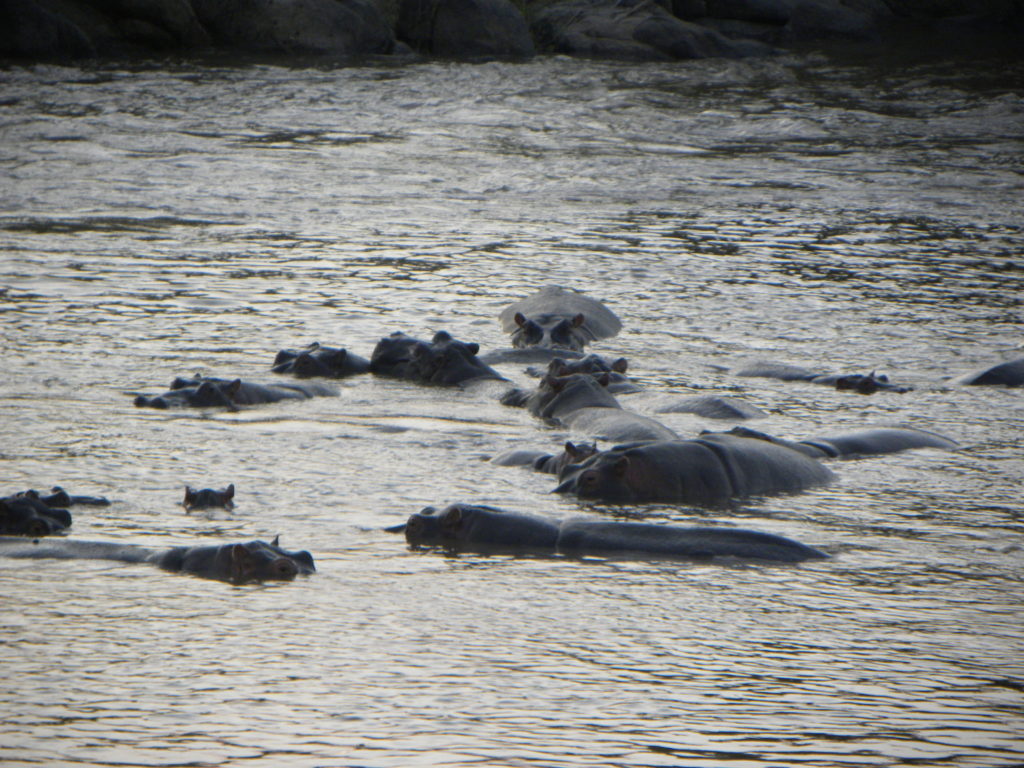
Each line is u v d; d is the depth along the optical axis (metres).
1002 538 29.91
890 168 95.31
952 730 19.83
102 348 47.19
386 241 68.75
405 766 18.33
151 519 29.50
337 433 38.03
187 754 18.55
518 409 42.19
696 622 24.19
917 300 59.06
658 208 79.88
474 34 152.38
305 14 144.62
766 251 68.75
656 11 159.38
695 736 19.47
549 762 18.53
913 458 37.06
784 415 41.69
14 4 129.75
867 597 25.77
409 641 22.92
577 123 110.94
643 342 51.41
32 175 82.75
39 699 20.23
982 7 185.62
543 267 63.91
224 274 60.16
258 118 107.00
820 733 19.64
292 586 25.59
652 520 30.69
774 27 169.12
